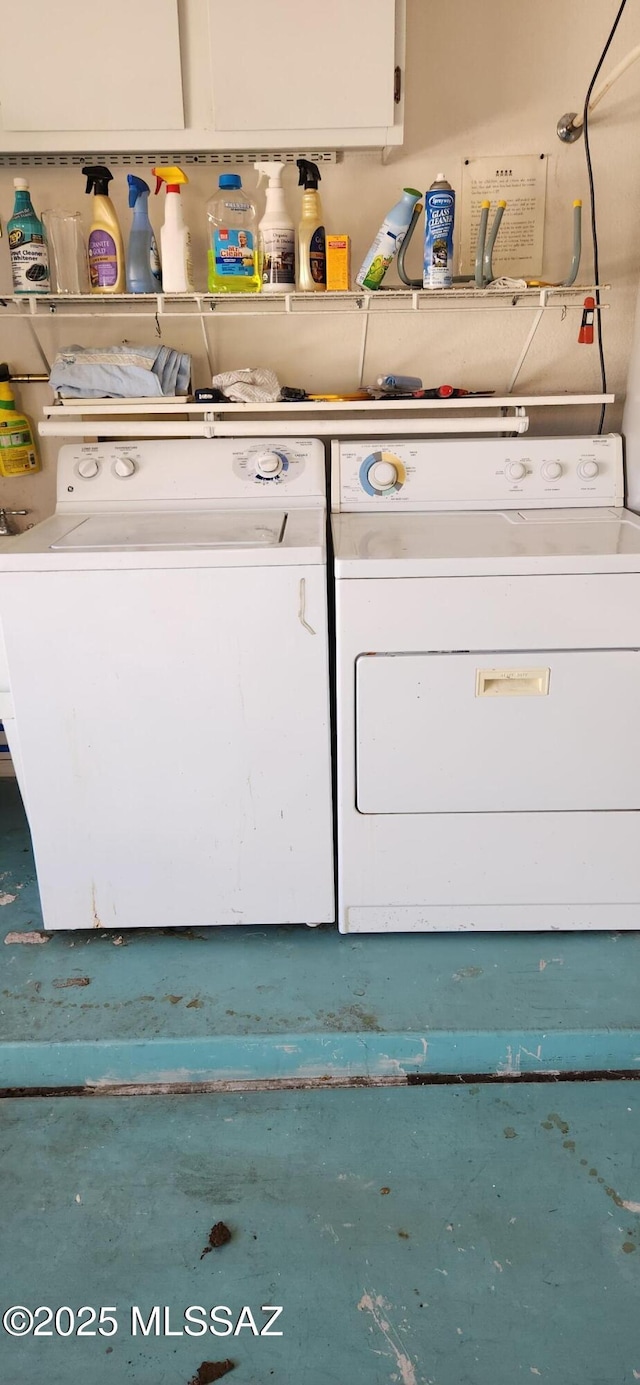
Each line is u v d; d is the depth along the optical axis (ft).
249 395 6.64
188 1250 4.36
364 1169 4.80
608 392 7.54
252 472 6.70
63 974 5.92
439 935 6.27
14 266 6.48
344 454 6.69
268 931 6.35
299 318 7.30
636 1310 4.05
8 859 7.28
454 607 5.37
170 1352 3.92
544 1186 4.66
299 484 6.68
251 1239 4.41
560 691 5.52
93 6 5.87
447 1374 3.80
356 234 7.12
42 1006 5.62
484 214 6.36
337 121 6.14
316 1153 4.91
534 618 5.39
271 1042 5.30
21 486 7.70
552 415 7.59
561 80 6.82
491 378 7.50
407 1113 5.18
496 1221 4.48
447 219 6.32
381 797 5.76
